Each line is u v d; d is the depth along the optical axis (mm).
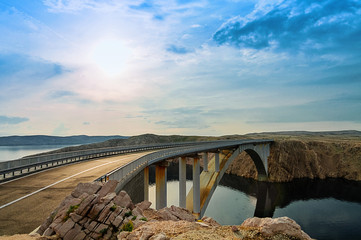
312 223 58156
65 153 29812
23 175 21516
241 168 123500
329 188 94812
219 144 60938
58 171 23938
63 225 10688
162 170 35031
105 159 34938
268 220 11383
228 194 84750
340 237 50219
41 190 16547
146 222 12000
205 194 53562
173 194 73812
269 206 71500
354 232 52469
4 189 16828
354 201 76312
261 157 103312
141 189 25312
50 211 12781
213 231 10906
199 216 47906
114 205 12055
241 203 74125
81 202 11656
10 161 20438
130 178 19734
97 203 11750
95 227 11016
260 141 99312
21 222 11469
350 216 62406
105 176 14695
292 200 78188
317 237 50625
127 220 11758
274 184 102438
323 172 114812
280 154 118500
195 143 81188
